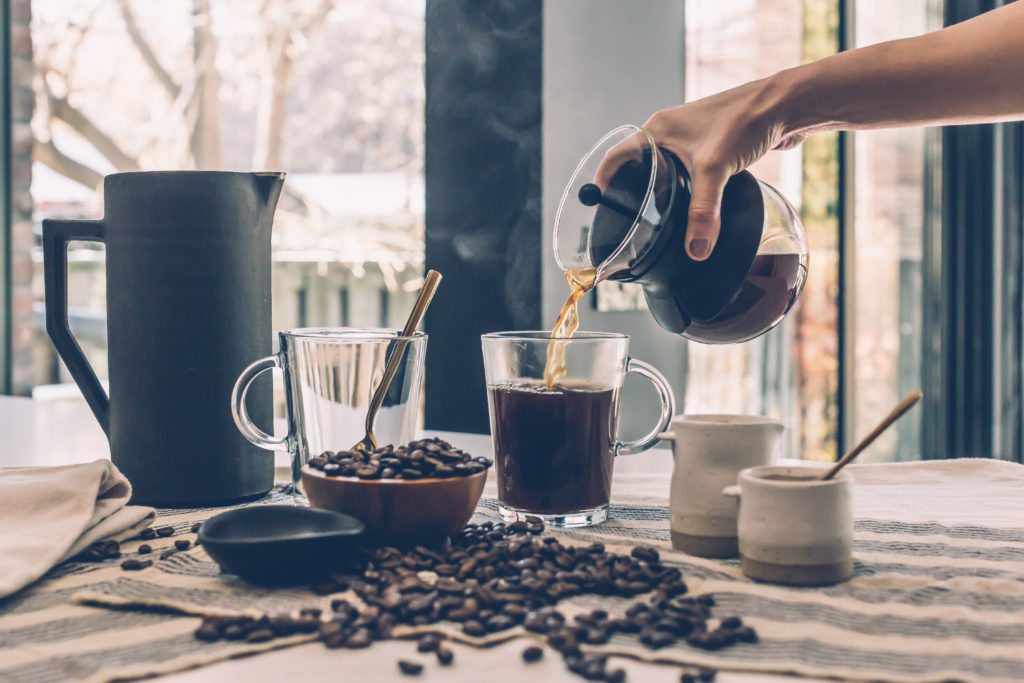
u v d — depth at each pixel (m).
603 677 0.59
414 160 5.15
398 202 5.07
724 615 0.70
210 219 1.03
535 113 2.18
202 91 5.22
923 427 3.06
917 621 0.69
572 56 2.30
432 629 0.67
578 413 0.97
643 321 2.74
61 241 1.06
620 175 1.01
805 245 1.07
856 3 3.07
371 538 0.87
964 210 2.87
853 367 3.10
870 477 1.20
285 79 5.23
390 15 5.14
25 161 3.06
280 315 5.06
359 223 5.06
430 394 2.32
